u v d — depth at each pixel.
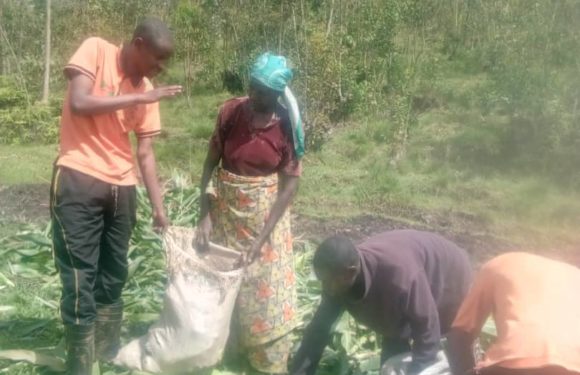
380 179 13.00
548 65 16.03
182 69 21.59
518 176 13.53
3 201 11.66
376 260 4.44
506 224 11.52
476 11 21.22
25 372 5.18
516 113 15.20
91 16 21.00
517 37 16.80
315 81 16.00
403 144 14.72
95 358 5.22
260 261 5.33
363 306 4.54
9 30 21.08
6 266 7.00
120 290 5.34
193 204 7.95
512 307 3.51
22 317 6.09
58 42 21.28
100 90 4.93
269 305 5.36
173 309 5.09
